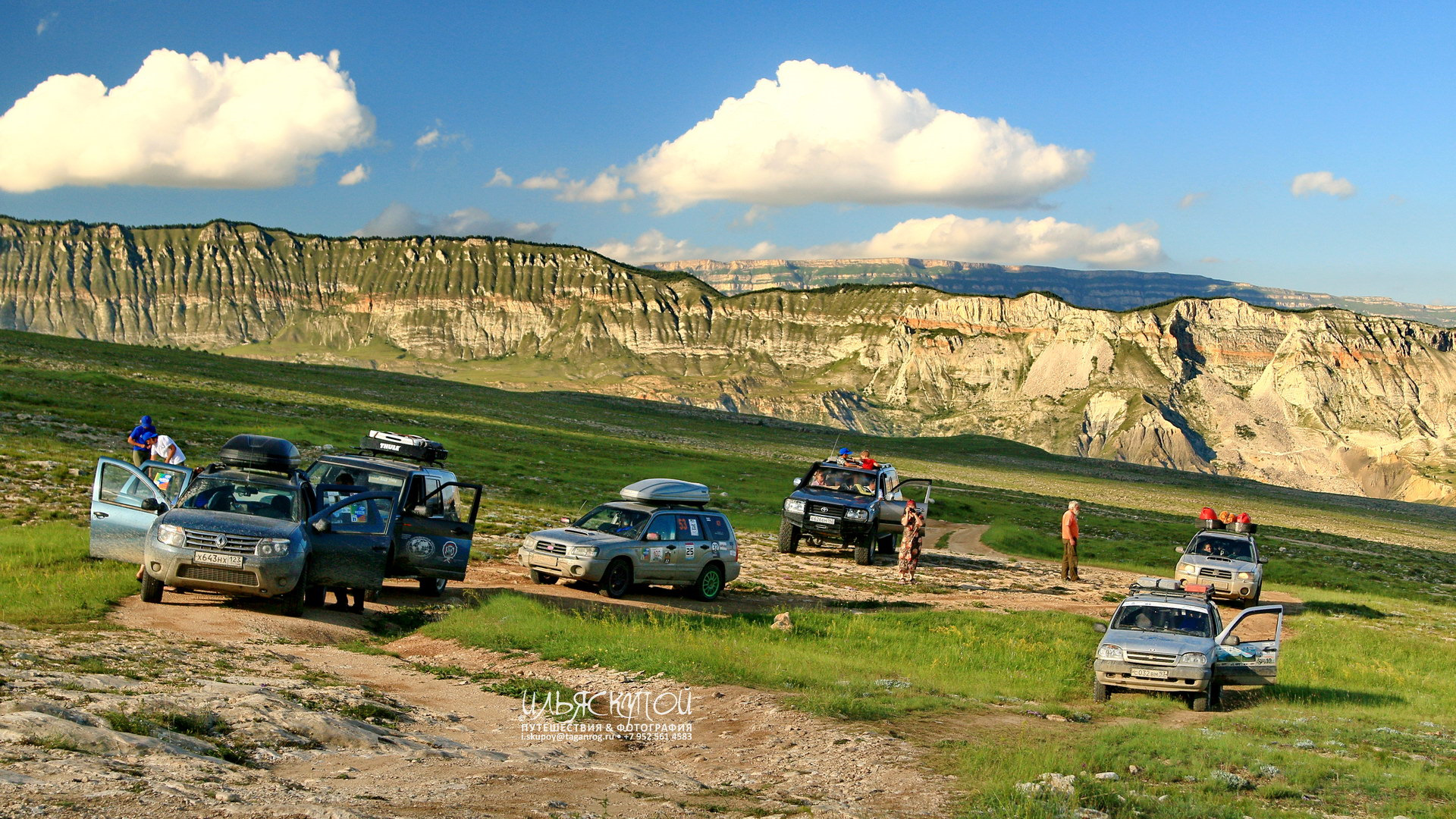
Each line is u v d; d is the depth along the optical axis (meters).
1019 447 175.88
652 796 7.87
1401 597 42.12
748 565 28.11
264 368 100.88
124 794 6.01
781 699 11.95
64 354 73.56
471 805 6.95
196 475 15.86
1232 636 16.78
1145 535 56.31
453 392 114.31
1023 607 24.89
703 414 154.00
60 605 13.34
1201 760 10.07
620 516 21.27
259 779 6.93
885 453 133.25
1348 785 9.60
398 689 11.70
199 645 12.30
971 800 8.28
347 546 15.85
